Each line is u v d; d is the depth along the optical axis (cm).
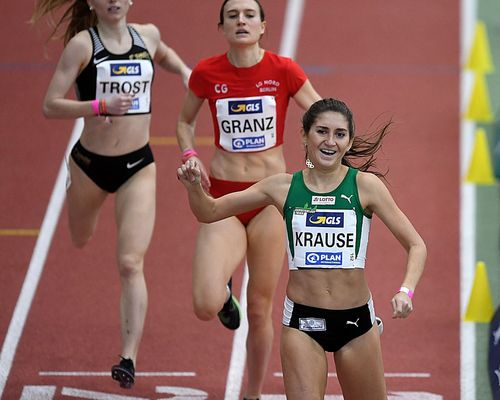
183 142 2575
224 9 2459
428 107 4453
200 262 2412
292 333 2080
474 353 2789
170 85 4666
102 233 3525
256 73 2488
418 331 2909
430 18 5369
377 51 4984
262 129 2506
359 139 2222
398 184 3834
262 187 2103
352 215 2055
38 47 5050
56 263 3322
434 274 3225
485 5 5566
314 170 2075
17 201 3722
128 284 2562
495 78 4750
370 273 3244
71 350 2838
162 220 3603
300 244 2069
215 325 2969
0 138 4206
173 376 2708
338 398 2586
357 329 2080
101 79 2616
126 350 2522
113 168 2656
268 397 2600
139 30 2697
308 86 2506
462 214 3622
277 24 5247
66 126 4297
